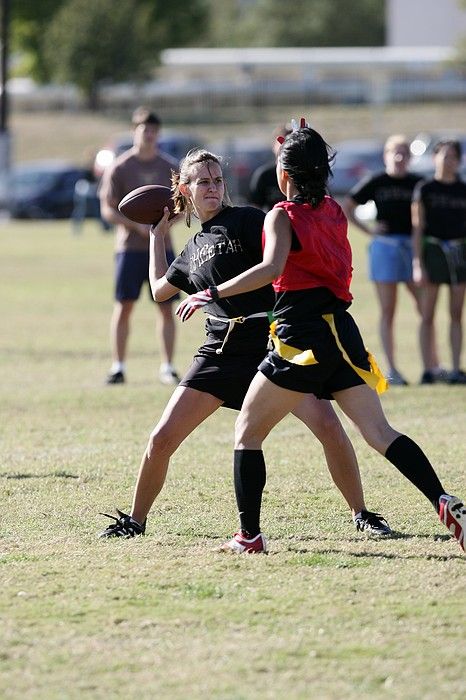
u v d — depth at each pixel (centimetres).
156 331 5862
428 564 2131
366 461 3080
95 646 1745
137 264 4288
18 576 2070
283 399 2095
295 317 2047
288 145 2041
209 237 2228
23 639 1773
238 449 2170
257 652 1719
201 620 1848
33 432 3484
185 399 2266
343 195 14662
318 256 2022
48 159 19588
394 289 4394
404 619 1850
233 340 2234
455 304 4394
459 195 4341
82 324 6100
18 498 2692
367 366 2088
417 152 14550
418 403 3966
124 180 4259
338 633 1792
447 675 1636
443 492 2086
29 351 5188
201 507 2602
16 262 9431
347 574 2073
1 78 15988
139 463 3052
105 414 3756
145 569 2106
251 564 2134
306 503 2636
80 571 2100
